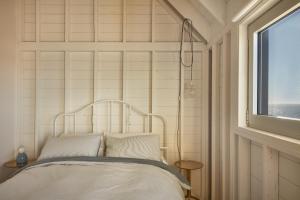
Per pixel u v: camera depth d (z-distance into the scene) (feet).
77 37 9.34
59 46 9.20
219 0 6.84
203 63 9.19
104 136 8.79
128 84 9.38
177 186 5.95
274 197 4.35
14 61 9.18
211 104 8.99
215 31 7.87
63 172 6.18
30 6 9.43
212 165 8.30
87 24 9.39
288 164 4.04
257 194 5.29
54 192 4.81
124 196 4.65
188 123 9.37
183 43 9.22
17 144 9.27
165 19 9.29
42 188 5.10
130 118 9.31
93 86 9.32
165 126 9.27
